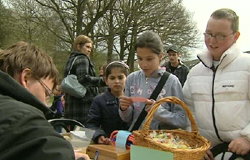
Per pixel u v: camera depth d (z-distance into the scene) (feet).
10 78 2.97
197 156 4.19
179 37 43.45
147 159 4.11
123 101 5.54
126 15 37.04
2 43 38.86
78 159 3.54
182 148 4.34
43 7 36.42
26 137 2.54
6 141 2.46
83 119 10.49
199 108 5.56
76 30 34.58
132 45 44.39
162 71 6.18
